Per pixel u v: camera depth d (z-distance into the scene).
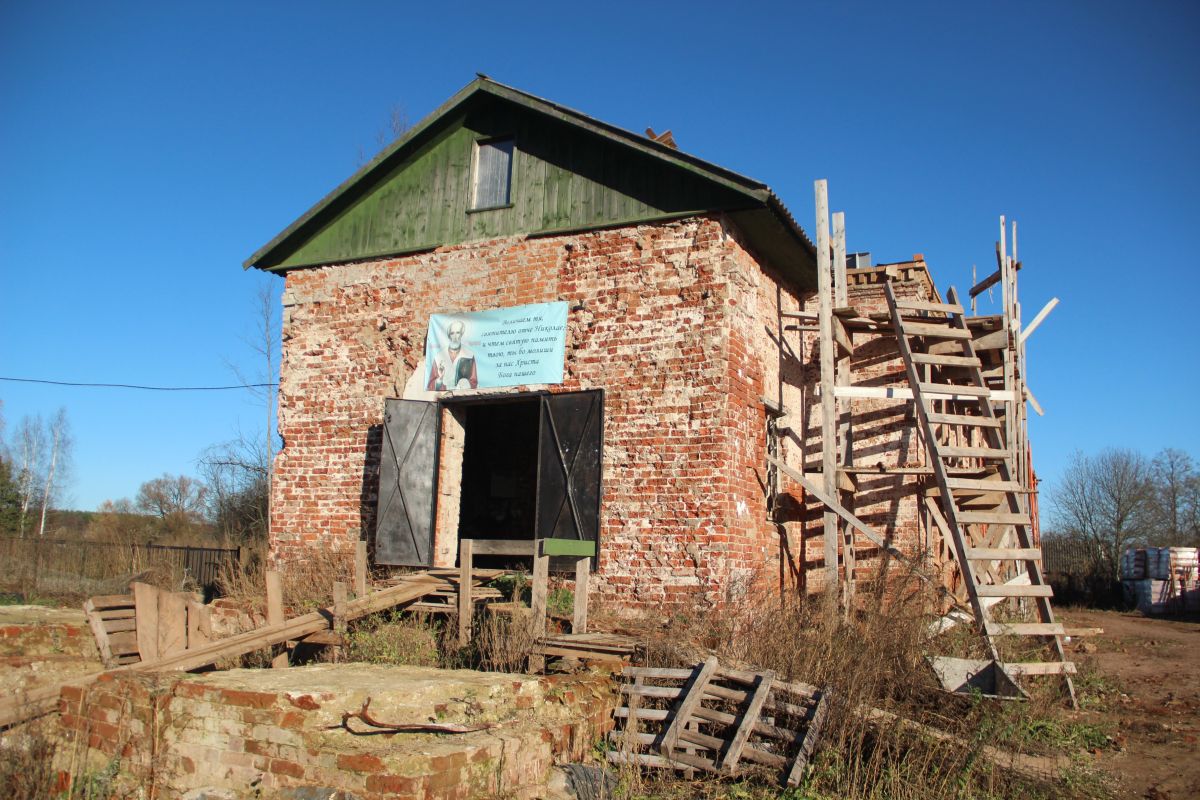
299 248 13.59
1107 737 7.89
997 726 7.11
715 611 9.41
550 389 11.30
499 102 12.35
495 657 8.12
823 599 9.33
